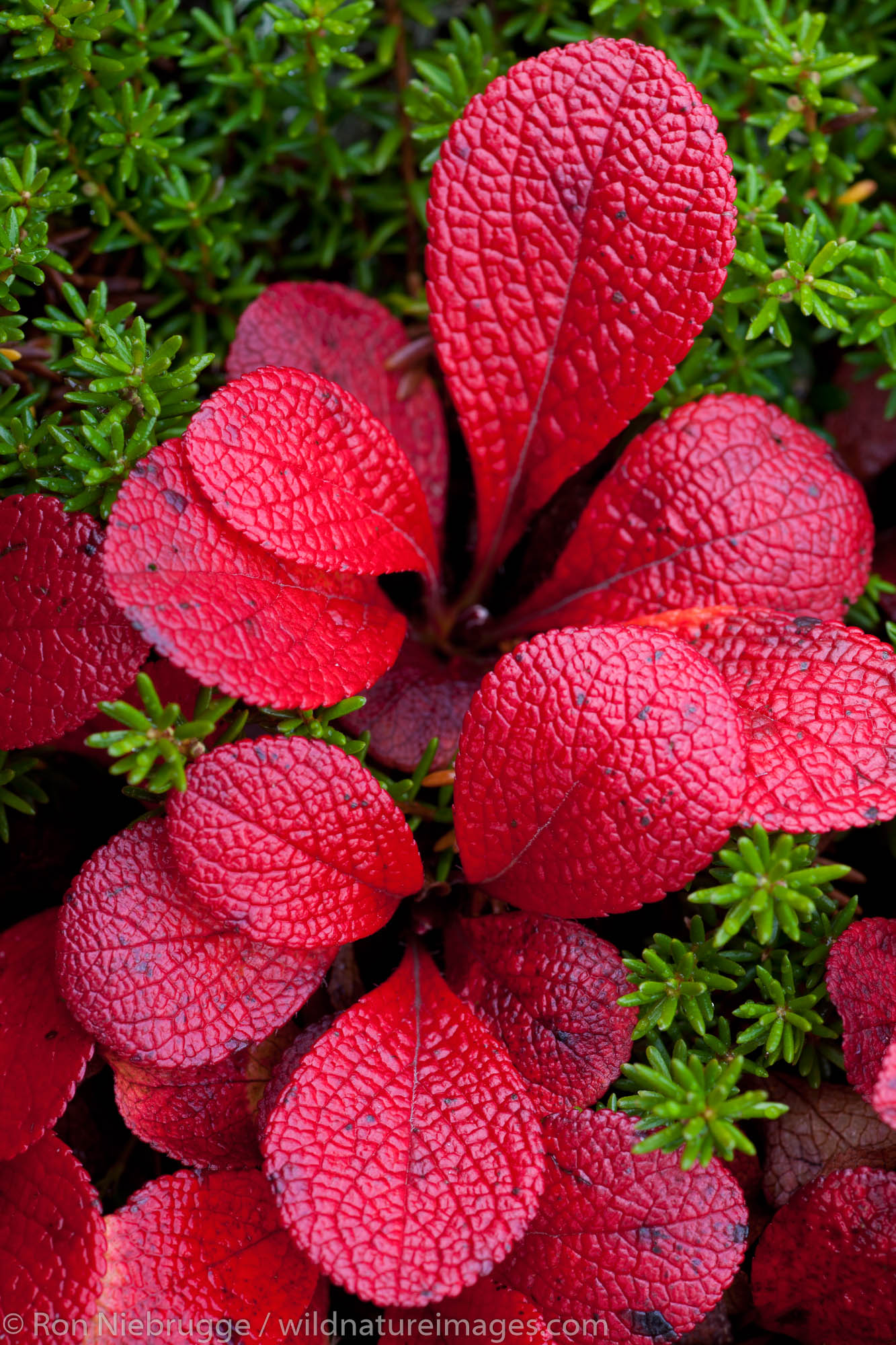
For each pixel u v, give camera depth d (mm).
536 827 208
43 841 229
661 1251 208
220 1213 211
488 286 217
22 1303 204
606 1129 210
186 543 204
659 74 212
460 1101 208
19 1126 207
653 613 223
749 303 227
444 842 220
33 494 216
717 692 204
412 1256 201
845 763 206
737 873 204
